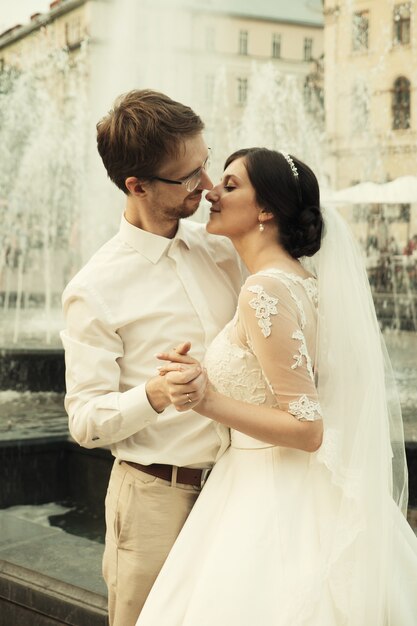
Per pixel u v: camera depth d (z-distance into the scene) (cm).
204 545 173
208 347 182
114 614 188
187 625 162
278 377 162
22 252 1315
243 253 182
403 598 168
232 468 179
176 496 182
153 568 181
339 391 172
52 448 424
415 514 312
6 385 630
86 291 176
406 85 1855
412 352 779
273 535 165
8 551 288
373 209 1408
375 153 1827
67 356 179
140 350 180
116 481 186
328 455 166
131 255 182
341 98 1966
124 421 166
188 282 183
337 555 162
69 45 1630
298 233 176
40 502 421
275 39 2895
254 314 162
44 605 251
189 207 179
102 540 360
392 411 187
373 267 1370
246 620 159
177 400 155
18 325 899
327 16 1988
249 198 176
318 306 175
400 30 1866
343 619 159
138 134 168
